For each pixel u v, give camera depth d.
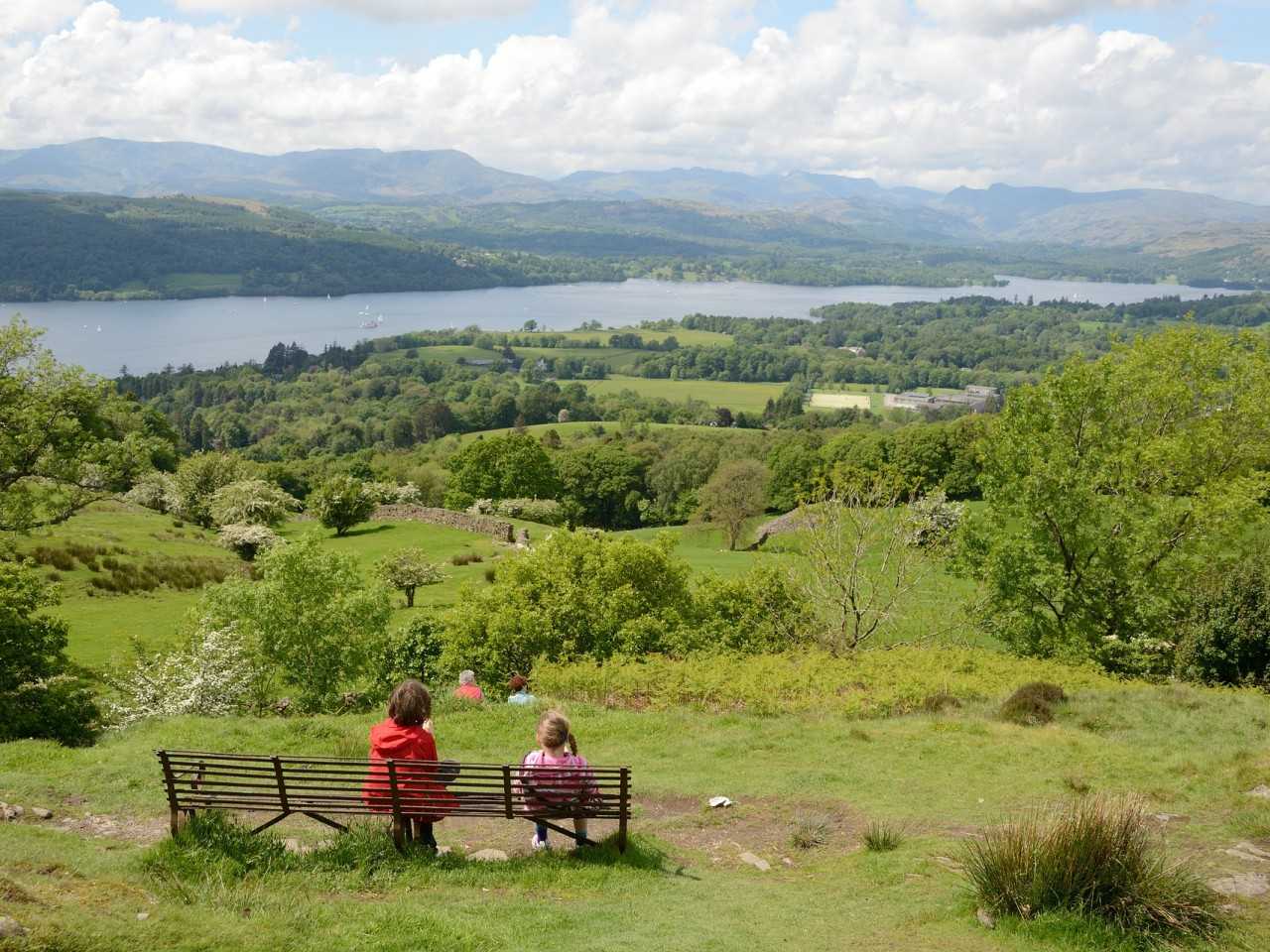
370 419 187.38
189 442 167.62
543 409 192.38
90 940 6.46
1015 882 8.51
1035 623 30.98
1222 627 27.36
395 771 9.47
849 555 29.72
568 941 7.61
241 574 45.09
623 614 25.45
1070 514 30.08
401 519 73.06
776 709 19.81
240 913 7.76
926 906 8.89
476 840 11.05
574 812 10.18
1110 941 7.68
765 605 29.52
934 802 13.34
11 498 29.53
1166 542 29.97
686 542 83.69
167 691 20.55
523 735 16.69
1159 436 31.12
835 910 9.02
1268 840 10.54
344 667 23.92
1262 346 31.67
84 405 31.27
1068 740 16.89
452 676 24.61
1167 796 12.85
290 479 108.88
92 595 38.06
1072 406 31.55
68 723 18.48
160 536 54.25
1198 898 8.17
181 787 10.54
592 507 120.19
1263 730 17.91
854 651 27.39
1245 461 31.17
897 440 97.38
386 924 7.65
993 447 33.19
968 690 21.91
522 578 26.30
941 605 31.67
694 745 16.75
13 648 18.50
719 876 10.33
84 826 10.79
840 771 15.09
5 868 7.96
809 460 100.19
